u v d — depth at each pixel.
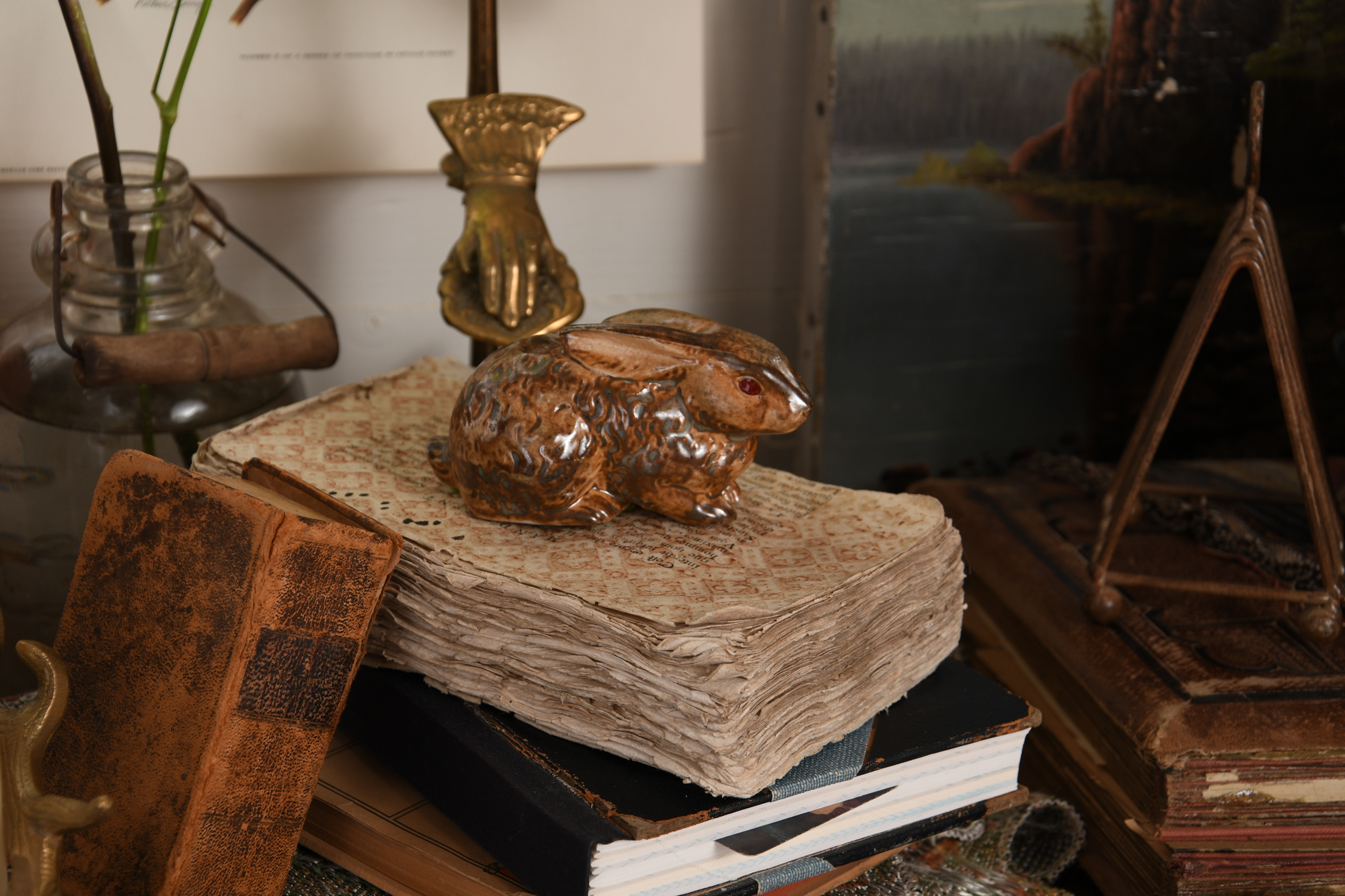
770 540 0.53
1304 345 0.88
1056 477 0.85
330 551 0.44
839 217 0.84
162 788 0.44
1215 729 0.54
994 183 0.84
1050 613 0.66
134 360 0.60
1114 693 0.58
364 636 0.46
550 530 0.54
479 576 0.48
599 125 0.83
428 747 0.50
